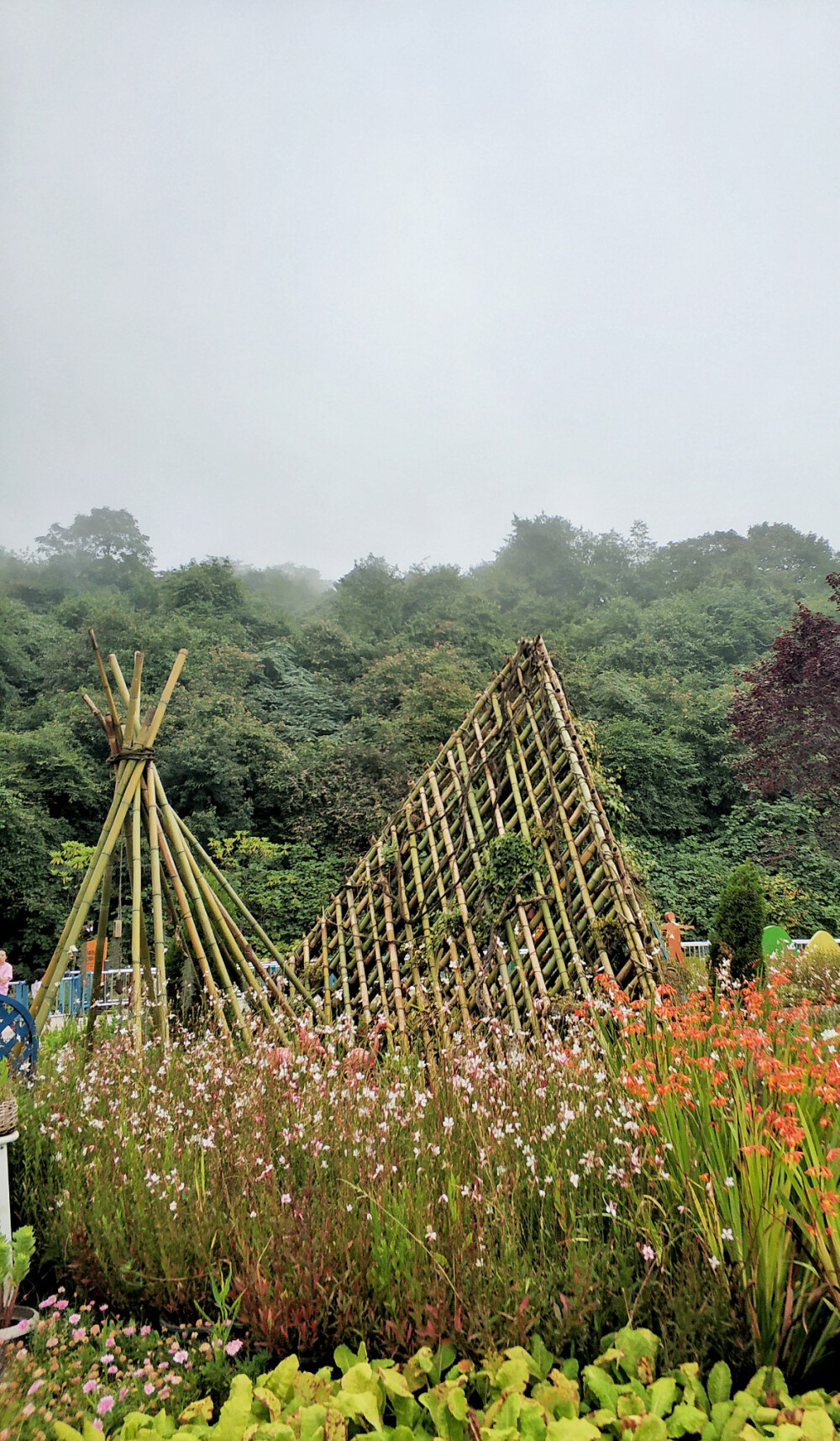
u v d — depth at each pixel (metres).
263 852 21.45
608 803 5.70
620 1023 3.79
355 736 28.56
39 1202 3.34
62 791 24.39
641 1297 2.37
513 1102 3.42
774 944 9.62
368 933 5.97
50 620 41.16
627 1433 1.95
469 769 6.13
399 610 47.12
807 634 14.09
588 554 63.94
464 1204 2.77
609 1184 2.86
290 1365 2.28
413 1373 2.23
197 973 5.95
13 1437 2.03
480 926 5.41
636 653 36.09
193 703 28.09
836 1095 2.54
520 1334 2.29
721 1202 2.47
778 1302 2.29
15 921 21.30
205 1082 4.05
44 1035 6.31
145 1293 2.78
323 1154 3.22
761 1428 1.97
